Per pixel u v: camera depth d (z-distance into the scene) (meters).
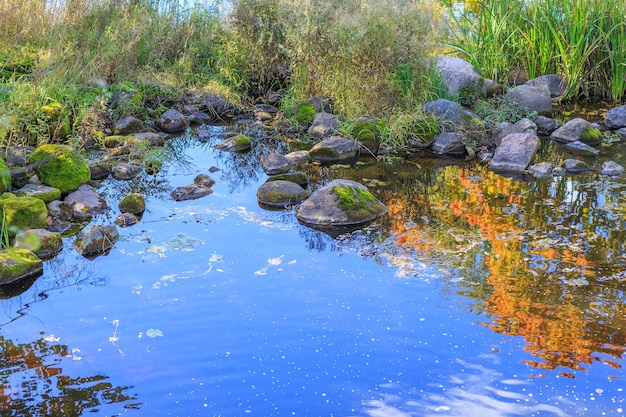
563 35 9.46
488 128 8.17
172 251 5.39
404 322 4.48
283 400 3.77
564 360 4.12
